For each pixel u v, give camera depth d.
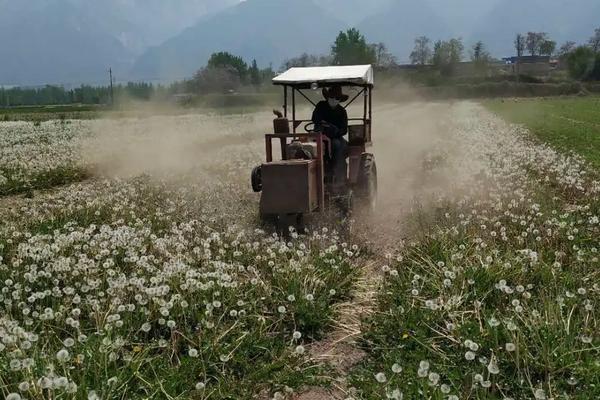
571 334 4.60
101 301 5.37
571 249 6.85
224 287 5.72
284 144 8.89
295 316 5.54
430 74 85.19
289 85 9.49
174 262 6.16
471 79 81.69
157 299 5.12
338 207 9.02
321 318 5.49
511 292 5.15
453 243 7.16
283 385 4.46
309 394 4.43
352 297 6.23
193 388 4.37
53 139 24.78
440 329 5.07
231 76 80.00
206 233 7.97
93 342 4.59
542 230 7.63
